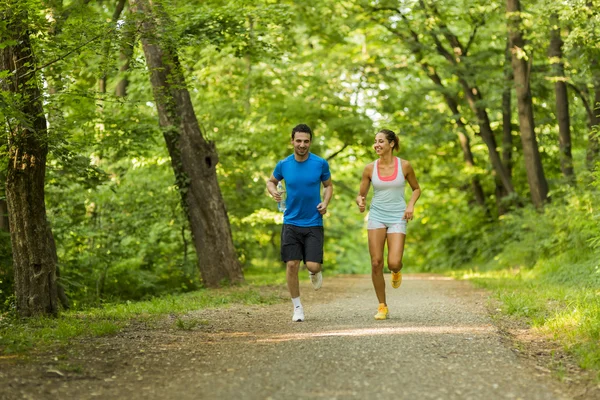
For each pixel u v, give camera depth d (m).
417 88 28.00
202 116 22.12
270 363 6.29
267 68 24.53
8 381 5.62
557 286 14.23
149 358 6.63
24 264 9.95
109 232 18.50
